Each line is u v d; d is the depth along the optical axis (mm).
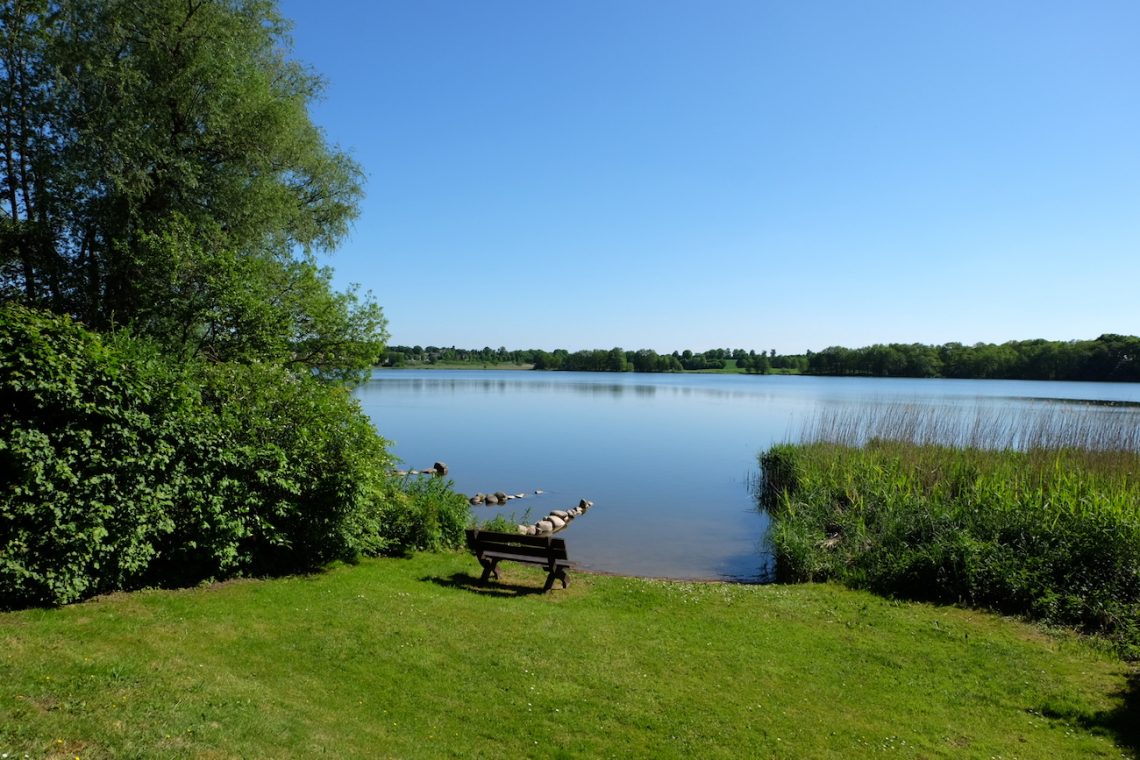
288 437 10312
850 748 6152
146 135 16297
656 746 6000
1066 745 6336
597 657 7945
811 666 8117
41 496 7426
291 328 15766
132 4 16938
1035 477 16344
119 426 7988
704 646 8609
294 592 9164
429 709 6367
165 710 5402
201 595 8648
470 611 9227
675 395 95312
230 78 17266
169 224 15648
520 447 38562
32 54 16531
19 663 5863
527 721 6301
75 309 16922
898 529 13070
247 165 18578
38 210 16625
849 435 24578
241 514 9609
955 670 8102
